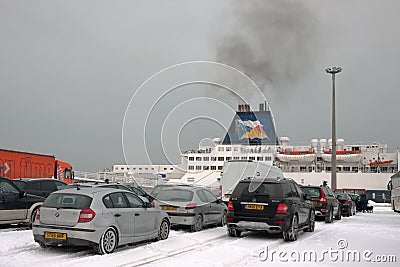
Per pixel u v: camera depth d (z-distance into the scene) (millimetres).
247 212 11617
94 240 8531
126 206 9688
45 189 13891
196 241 10984
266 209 11414
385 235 13023
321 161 47594
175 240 11008
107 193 9297
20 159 24859
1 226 13055
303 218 12805
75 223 8484
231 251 9602
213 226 14859
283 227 11258
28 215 12211
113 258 8352
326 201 17500
